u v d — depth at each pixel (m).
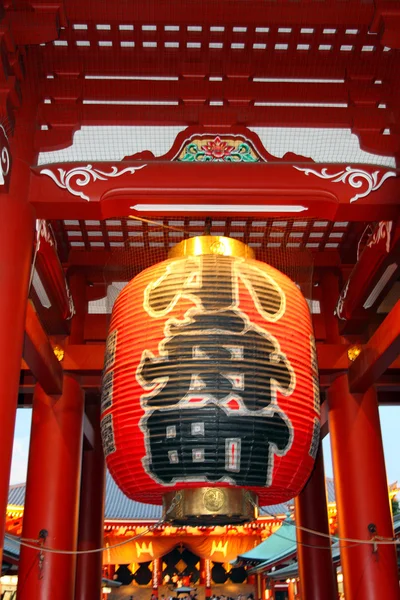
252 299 4.92
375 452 8.78
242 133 6.55
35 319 7.33
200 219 8.92
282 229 9.24
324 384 9.53
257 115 6.63
